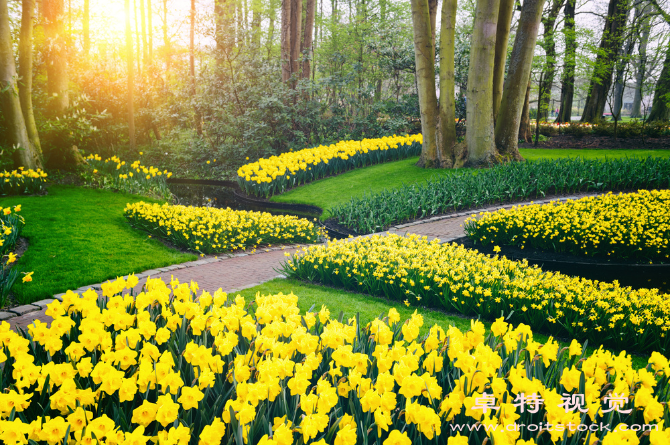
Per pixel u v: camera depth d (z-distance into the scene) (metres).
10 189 11.47
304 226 10.24
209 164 19.28
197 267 7.62
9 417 1.98
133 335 2.60
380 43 23.06
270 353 2.61
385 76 24.92
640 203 9.80
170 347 2.74
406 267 5.94
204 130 20.59
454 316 5.25
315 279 6.79
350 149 17.58
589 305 4.83
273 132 20.41
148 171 15.10
